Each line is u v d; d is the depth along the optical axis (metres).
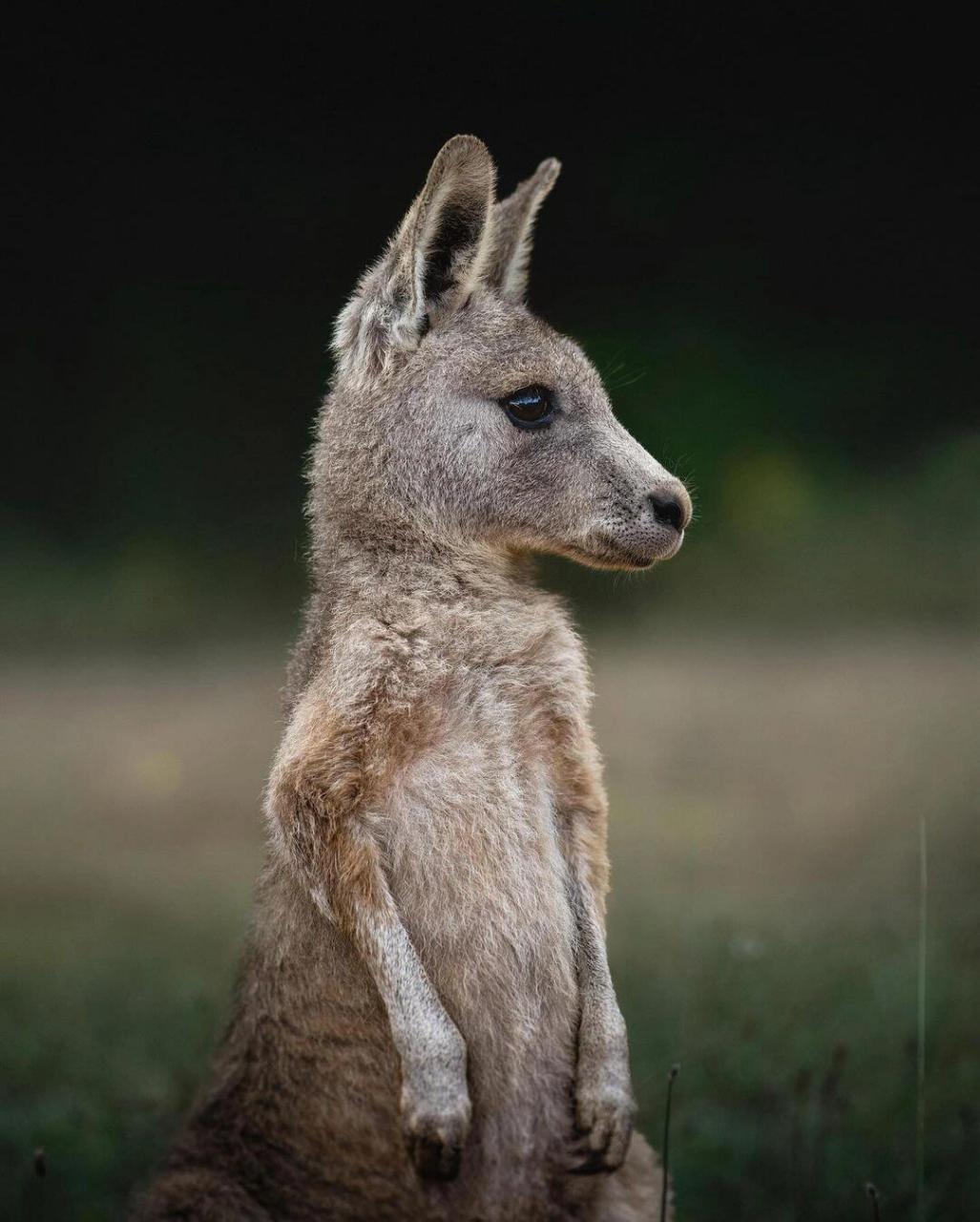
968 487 29.00
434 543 7.54
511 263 8.38
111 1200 8.68
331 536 7.64
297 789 7.00
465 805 7.08
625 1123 6.87
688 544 28.50
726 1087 9.60
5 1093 10.07
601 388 7.95
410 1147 6.68
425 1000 6.81
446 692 7.24
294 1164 7.34
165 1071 10.27
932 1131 8.84
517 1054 7.02
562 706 7.44
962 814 15.79
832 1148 8.74
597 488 7.66
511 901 7.07
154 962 13.08
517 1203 7.07
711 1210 8.55
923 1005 7.88
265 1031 7.38
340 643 7.25
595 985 7.22
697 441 30.64
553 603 7.77
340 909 6.95
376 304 7.64
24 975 12.80
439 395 7.57
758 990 11.08
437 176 7.49
